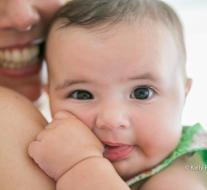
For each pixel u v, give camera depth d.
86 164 0.69
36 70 1.12
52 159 0.71
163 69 0.82
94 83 0.80
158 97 0.83
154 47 0.81
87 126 0.80
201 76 2.06
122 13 0.83
